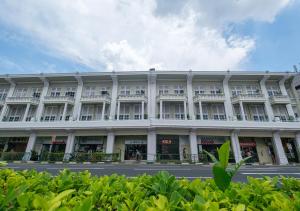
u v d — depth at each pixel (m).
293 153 21.19
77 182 2.14
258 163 20.27
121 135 21.94
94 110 24.30
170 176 1.92
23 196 1.25
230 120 21.98
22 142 22.59
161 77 25.09
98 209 1.52
